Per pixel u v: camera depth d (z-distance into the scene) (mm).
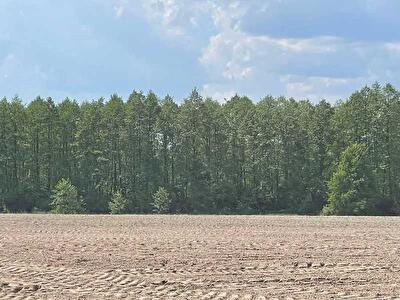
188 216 43250
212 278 14945
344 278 14898
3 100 77562
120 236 25078
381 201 68062
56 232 27391
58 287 13914
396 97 75562
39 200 73875
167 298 12680
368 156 71188
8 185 74875
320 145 77062
